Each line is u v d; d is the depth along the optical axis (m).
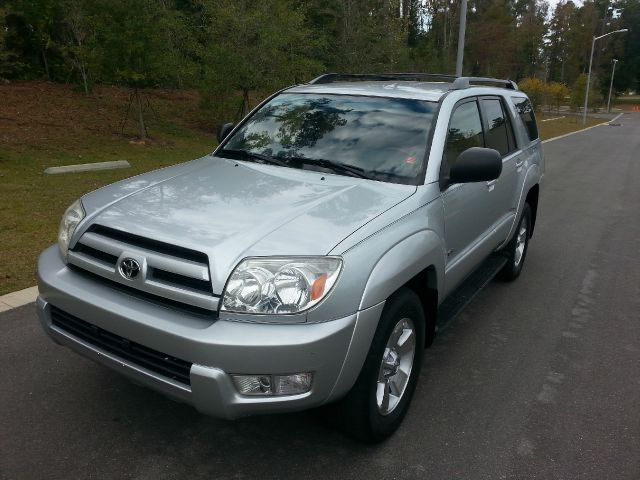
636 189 12.69
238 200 3.00
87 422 3.19
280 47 16.94
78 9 15.55
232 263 2.49
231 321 2.46
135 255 2.64
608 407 3.58
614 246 7.59
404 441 3.14
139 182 3.38
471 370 4.00
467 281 4.68
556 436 3.25
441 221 3.43
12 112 14.15
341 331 2.51
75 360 3.84
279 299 2.46
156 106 18.62
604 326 4.87
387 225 2.91
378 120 3.82
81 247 2.93
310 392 2.52
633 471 2.96
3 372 3.65
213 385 2.40
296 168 3.59
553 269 6.45
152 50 13.72
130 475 2.78
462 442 3.16
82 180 9.58
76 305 2.76
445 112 3.82
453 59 37.84
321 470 2.87
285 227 2.70
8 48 17.12
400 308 2.92
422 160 3.49
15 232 6.51
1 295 4.80
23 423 3.15
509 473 2.91
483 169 3.36
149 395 3.47
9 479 2.71
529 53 88.12
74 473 2.77
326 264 2.54
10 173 9.56
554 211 9.87
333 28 22.69
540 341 4.53
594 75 89.19
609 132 37.12
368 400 2.82
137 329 2.55
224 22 16.09
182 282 2.55
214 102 17.17
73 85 18.41
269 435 3.14
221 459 2.93
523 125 5.69
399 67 23.56
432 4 50.88
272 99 4.43
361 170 3.49
